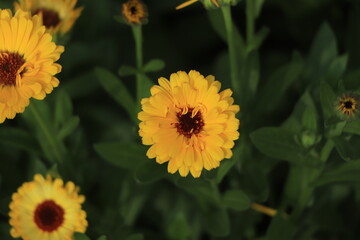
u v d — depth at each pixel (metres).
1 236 0.73
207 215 0.73
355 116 0.62
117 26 0.90
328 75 0.73
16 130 0.74
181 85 0.61
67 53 0.87
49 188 0.65
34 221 0.65
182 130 0.62
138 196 0.78
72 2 0.70
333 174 0.69
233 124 0.61
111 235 0.73
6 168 0.76
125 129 0.85
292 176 0.74
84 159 0.78
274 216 0.70
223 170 0.67
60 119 0.74
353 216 0.78
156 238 0.77
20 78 0.62
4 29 0.64
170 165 0.62
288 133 0.68
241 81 0.72
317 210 0.76
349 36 0.82
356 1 0.83
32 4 0.70
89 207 0.73
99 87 0.87
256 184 0.73
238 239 0.75
